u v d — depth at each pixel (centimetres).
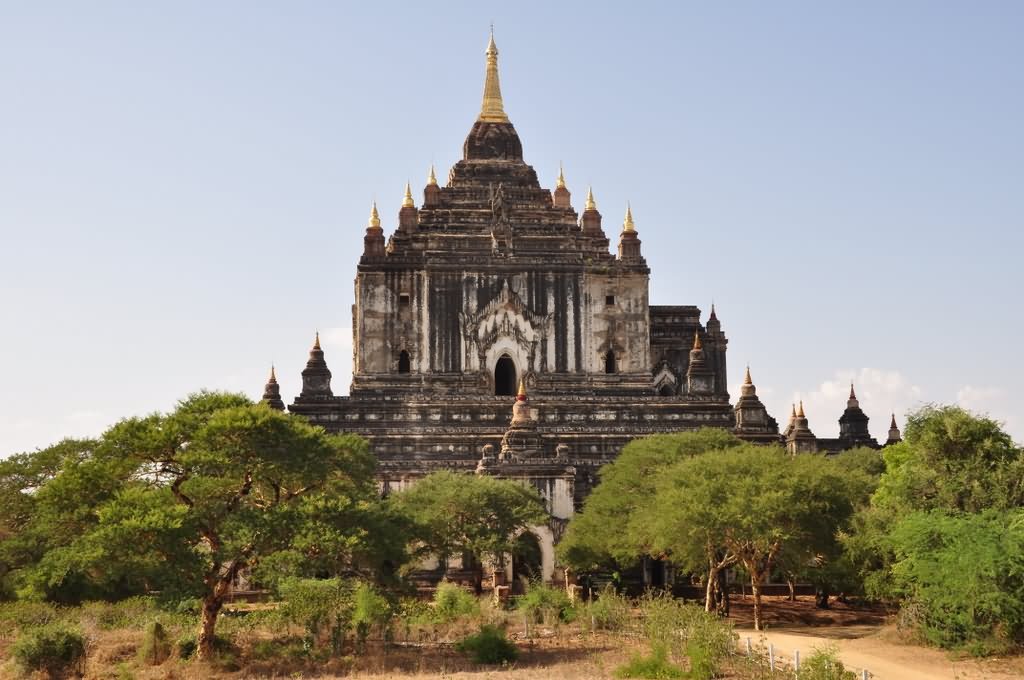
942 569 5516
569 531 7912
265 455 5459
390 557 5941
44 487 5678
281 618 6028
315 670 5262
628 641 5869
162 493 5497
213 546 5512
